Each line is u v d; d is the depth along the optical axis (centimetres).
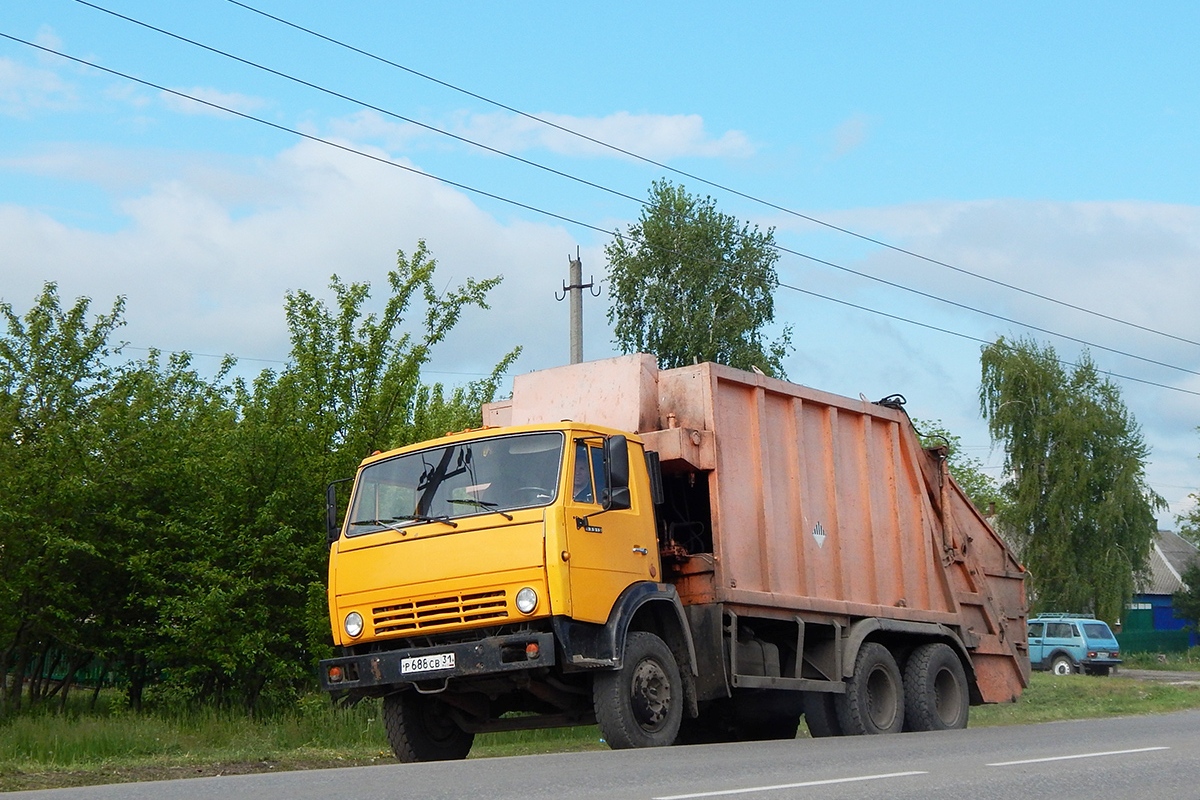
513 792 702
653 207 4638
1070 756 941
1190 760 906
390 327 1747
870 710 1390
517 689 1138
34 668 1714
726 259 4584
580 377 1303
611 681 1055
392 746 1176
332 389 1714
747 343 4481
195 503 1625
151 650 1573
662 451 1228
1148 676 4388
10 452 1527
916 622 1497
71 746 1253
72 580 1592
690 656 1147
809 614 1348
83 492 1533
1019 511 5394
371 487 1136
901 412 1554
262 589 1584
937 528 1586
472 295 1791
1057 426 5359
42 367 1593
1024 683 1700
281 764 1256
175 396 1788
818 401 1418
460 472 1095
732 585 1237
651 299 4512
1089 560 5353
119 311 1667
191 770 1179
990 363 5525
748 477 1298
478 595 1041
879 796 691
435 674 1034
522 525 1036
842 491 1441
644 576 1121
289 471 1622
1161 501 5466
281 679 1606
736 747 1048
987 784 757
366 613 1091
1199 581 6391
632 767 842
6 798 726
